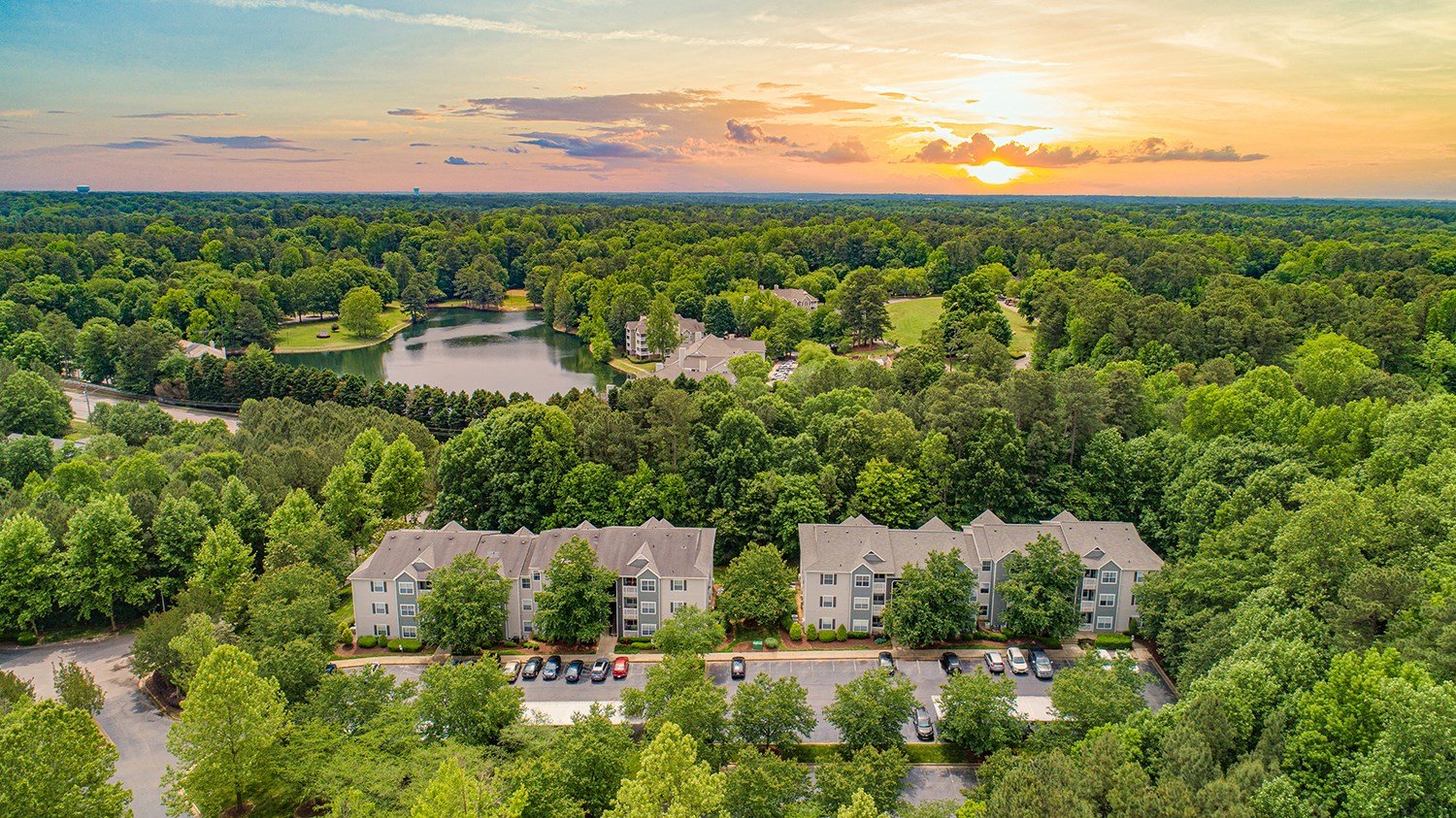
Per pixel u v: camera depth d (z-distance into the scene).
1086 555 86.44
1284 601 65.38
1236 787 45.91
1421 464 79.69
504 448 106.44
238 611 81.38
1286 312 158.38
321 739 60.56
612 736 59.31
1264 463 90.06
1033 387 108.06
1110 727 58.94
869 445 105.06
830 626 87.81
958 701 66.25
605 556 88.31
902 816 54.28
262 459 114.62
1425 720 43.97
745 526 99.94
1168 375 131.25
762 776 54.47
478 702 64.56
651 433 107.62
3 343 189.25
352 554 104.62
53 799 49.25
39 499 98.19
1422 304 152.75
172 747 56.62
